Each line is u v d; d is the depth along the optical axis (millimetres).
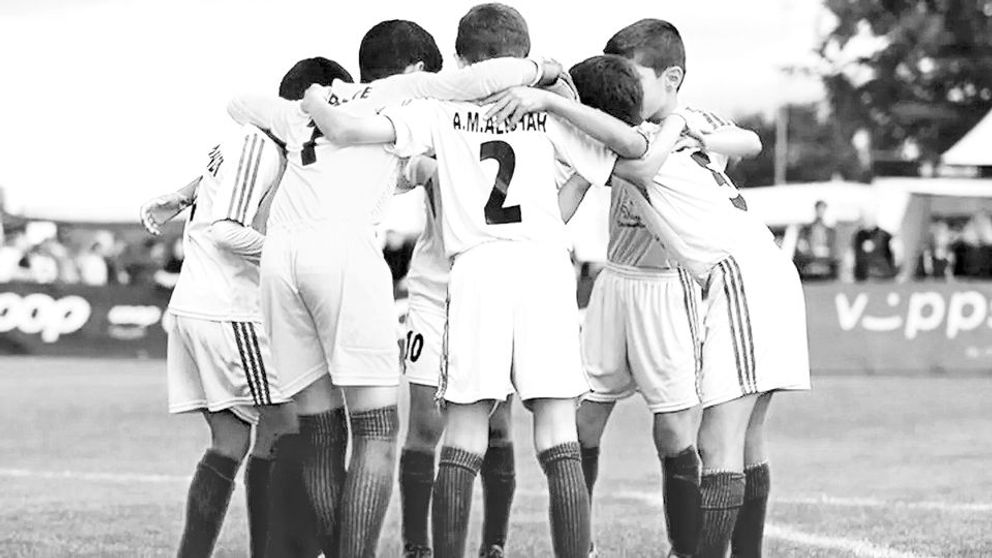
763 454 7516
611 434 16281
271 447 7727
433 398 7730
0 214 30734
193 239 7629
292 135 7172
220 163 7605
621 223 7938
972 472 12852
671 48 7602
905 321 23938
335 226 6879
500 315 6594
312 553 7156
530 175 6676
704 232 7234
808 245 29453
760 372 7121
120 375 22781
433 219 7840
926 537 9133
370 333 6867
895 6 60188
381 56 7230
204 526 7512
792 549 8641
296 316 7012
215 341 7473
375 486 6812
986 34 58938
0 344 25844
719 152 7637
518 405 19500
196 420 16906
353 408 6953
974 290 23938
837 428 16625
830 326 24000
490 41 7012
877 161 59625
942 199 36656
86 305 25875
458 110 6770
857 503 10766
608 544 8867
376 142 6840
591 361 8117
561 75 6910
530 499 10875
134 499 10867
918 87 59656
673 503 7906
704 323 7363
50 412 17656
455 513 6598
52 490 11391
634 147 6797
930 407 18953
